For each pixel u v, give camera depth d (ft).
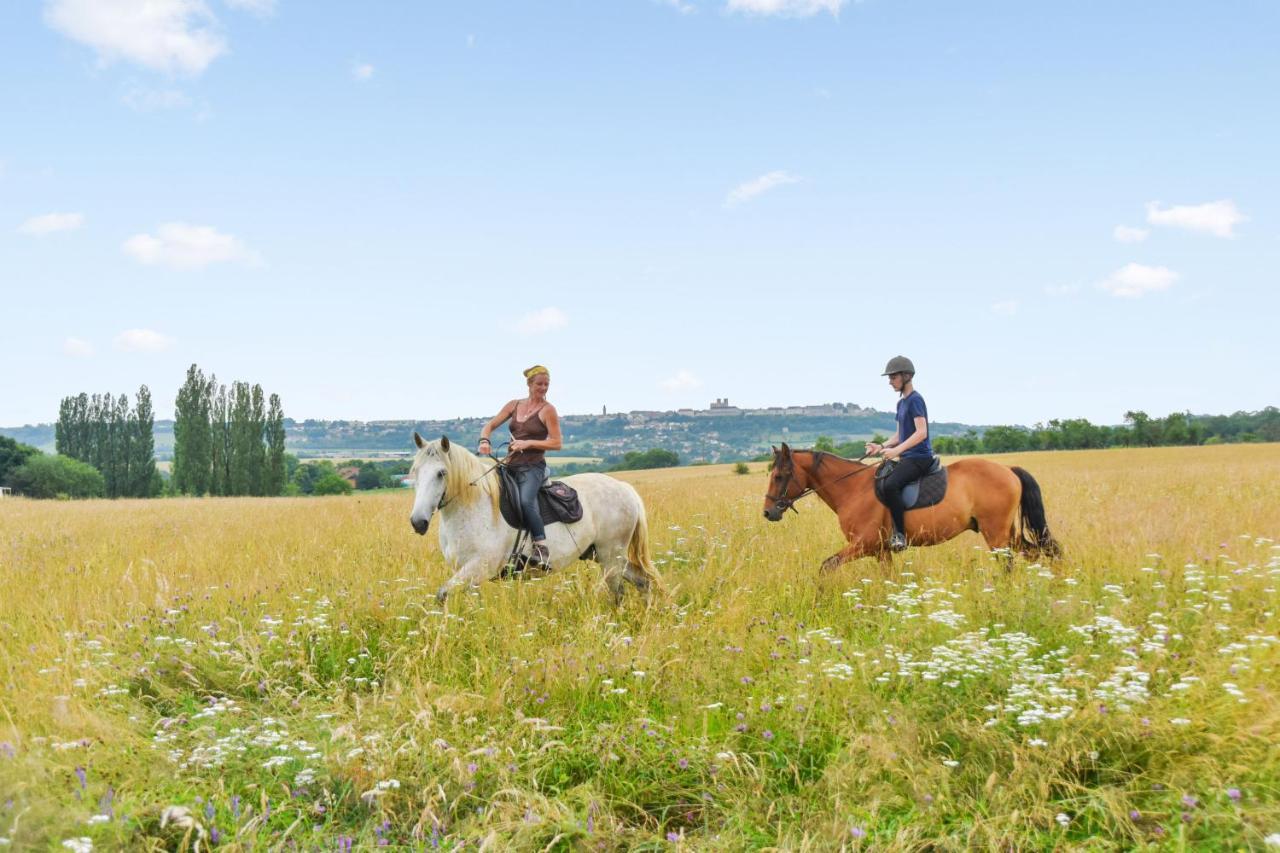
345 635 19.45
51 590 24.94
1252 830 10.39
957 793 12.37
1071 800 11.89
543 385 24.36
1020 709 13.65
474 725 15.07
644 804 12.91
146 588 25.16
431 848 11.14
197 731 14.01
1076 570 23.41
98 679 16.60
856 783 12.50
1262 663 14.34
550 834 11.64
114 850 10.44
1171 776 11.87
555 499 23.98
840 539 33.27
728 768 13.14
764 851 11.05
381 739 13.61
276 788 12.83
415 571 27.07
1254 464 113.50
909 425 25.00
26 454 293.43
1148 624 17.74
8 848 9.67
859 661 16.19
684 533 36.47
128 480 294.46
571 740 14.79
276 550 32.81
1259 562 23.65
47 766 11.70
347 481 315.78
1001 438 336.70
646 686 16.48
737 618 20.31
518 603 22.29
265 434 273.33
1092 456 207.51
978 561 24.39
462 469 22.35
